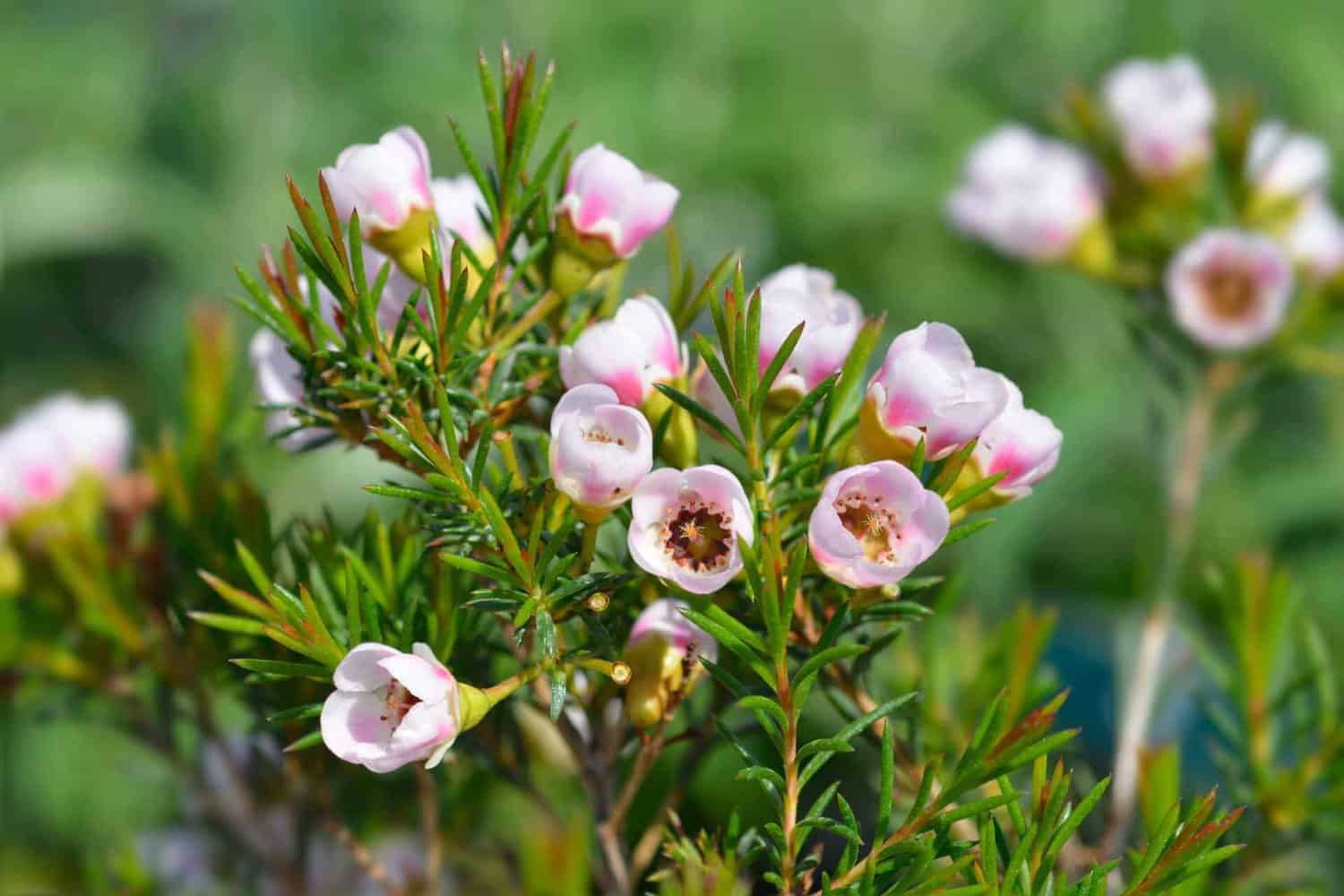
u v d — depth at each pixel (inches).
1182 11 41.1
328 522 14.4
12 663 15.7
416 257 13.7
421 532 14.3
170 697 15.8
